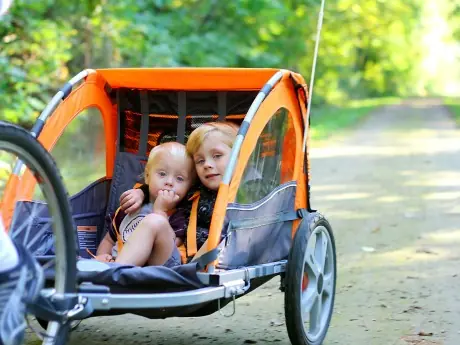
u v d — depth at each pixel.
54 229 3.58
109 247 4.95
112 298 3.70
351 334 5.05
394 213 9.41
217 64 16.95
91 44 13.21
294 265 4.51
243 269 4.20
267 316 5.50
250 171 4.45
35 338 4.77
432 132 23.14
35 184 4.46
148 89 5.28
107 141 5.37
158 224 4.29
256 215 4.48
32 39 11.19
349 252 7.42
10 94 10.56
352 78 52.97
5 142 3.25
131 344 4.86
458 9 61.50
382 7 34.09
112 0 13.11
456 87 87.00
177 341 4.94
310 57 27.06
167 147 4.81
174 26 16.95
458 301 5.79
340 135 22.06
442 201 10.24
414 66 69.44
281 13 19.44
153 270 3.86
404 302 5.77
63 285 3.59
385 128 25.20
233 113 5.22
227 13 18.52
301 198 5.00
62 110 4.84
